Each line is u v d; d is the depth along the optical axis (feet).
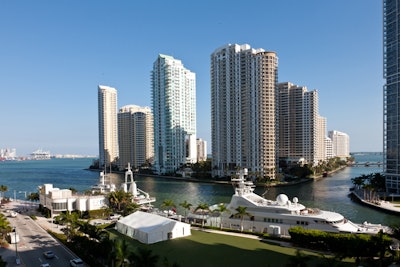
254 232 275.59
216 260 213.66
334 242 218.79
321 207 463.42
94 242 216.74
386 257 193.26
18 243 255.50
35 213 397.60
